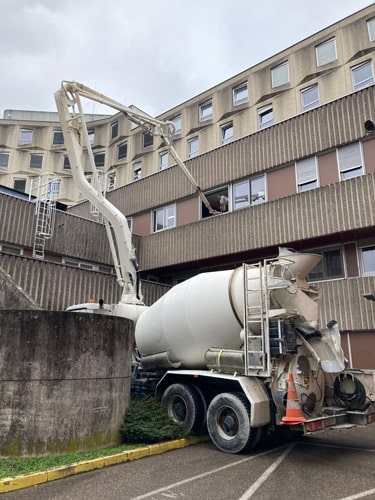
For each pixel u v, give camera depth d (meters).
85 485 5.45
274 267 7.53
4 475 5.44
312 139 15.34
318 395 7.23
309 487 5.35
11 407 6.28
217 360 7.88
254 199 16.80
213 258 17.33
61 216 17.69
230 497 5.02
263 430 7.19
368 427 9.77
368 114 14.09
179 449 7.44
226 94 27.88
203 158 18.88
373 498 4.91
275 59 25.61
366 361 12.66
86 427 6.72
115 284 16.00
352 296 13.20
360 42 22.03
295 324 7.25
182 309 8.79
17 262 13.34
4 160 42.19
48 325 6.73
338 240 14.49
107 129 37.25
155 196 20.50
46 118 48.94
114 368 7.36
